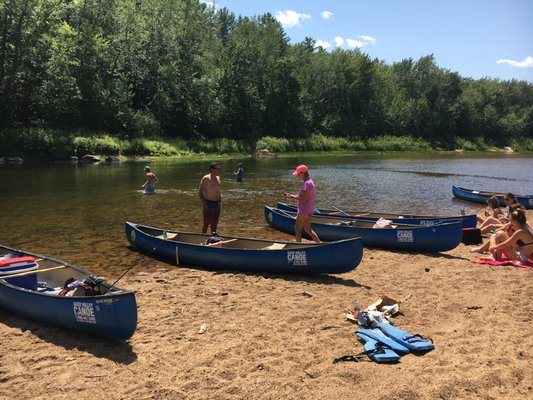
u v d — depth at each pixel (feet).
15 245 35.70
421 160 172.65
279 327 20.58
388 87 274.16
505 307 22.98
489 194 61.57
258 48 209.15
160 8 179.22
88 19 161.99
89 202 57.41
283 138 204.13
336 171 114.32
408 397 14.96
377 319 20.54
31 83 141.08
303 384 15.78
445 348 18.38
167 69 167.84
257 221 47.11
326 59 254.06
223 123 185.88
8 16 133.39
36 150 122.83
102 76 155.22
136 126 152.35
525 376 16.16
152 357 17.87
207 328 20.52
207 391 15.44
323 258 27.86
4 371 16.92
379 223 38.75
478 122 290.76
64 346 19.01
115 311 18.49
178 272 29.60
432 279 28.02
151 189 65.62
